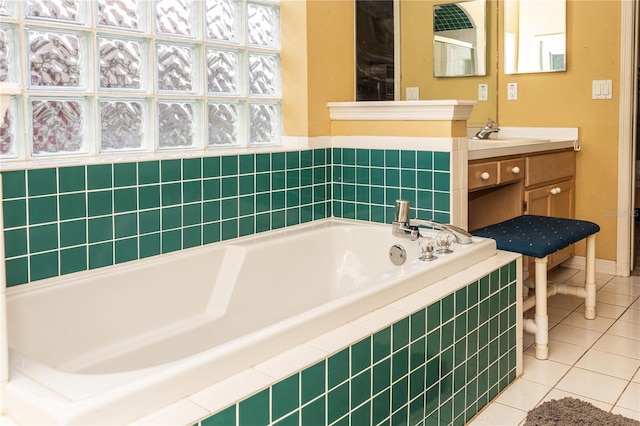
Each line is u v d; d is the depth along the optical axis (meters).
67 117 2.22
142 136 2.47
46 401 1.22
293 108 3.02
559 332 2.98
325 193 3.12
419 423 1.91
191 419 1.24
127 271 2.17
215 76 2.74
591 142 3.95
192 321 2.36
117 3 2.35
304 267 2.78
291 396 1.45
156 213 2.33
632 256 4.02
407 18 3.67
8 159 2.07
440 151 2.74
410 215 2.87
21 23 2.04
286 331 1.56
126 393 1.23
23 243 1.94
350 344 1.61
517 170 3.25
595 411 2.13
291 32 2.99
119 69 2.37
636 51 3.80
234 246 2.54
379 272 2.79
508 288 2.41
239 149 2.82
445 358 2.02
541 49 4.00
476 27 4.04
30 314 1.88
